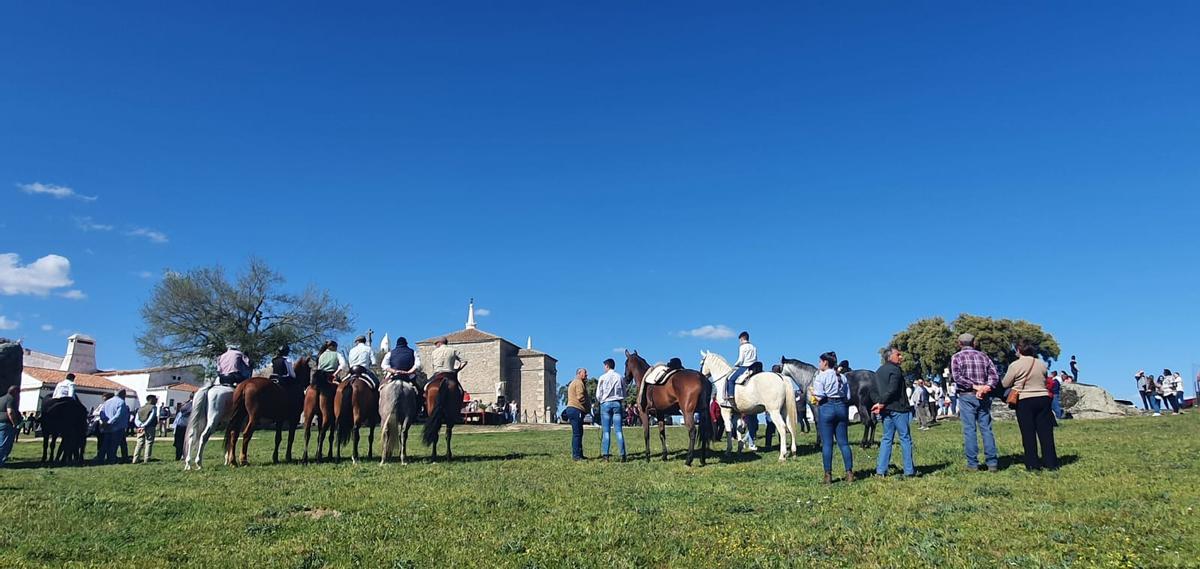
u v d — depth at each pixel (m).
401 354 16.27
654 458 16.55
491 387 76.56
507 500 10.10
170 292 53.72
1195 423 20.75
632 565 6.87
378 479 12.62
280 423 16.19
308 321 56.50
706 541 7.69
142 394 69.75
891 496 9.88
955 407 33.38
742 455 16.30
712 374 16.98
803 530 8.02
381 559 7.23
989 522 7.99
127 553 7.64
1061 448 15.14
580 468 14.41
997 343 60.97
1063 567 6.29
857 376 17.31
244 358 16.39
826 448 11.43
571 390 16.88
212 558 7.38
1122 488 9.70
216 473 13.98
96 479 13.45
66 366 72.94
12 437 17.64
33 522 8.98
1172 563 6.23
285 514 9.45
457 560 7.14
